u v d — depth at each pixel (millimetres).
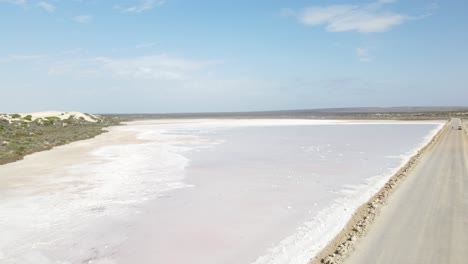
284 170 16453
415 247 7191
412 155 20562
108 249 7816
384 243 7438
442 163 16812
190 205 10961
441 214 9219
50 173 16172
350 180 14141
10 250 7801
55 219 9781
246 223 9250
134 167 17656
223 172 16125
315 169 16625
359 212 9797
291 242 7895
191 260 7172
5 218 9875
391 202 10477
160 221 9539
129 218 9820
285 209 10383
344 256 6883
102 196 12125
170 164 18484
